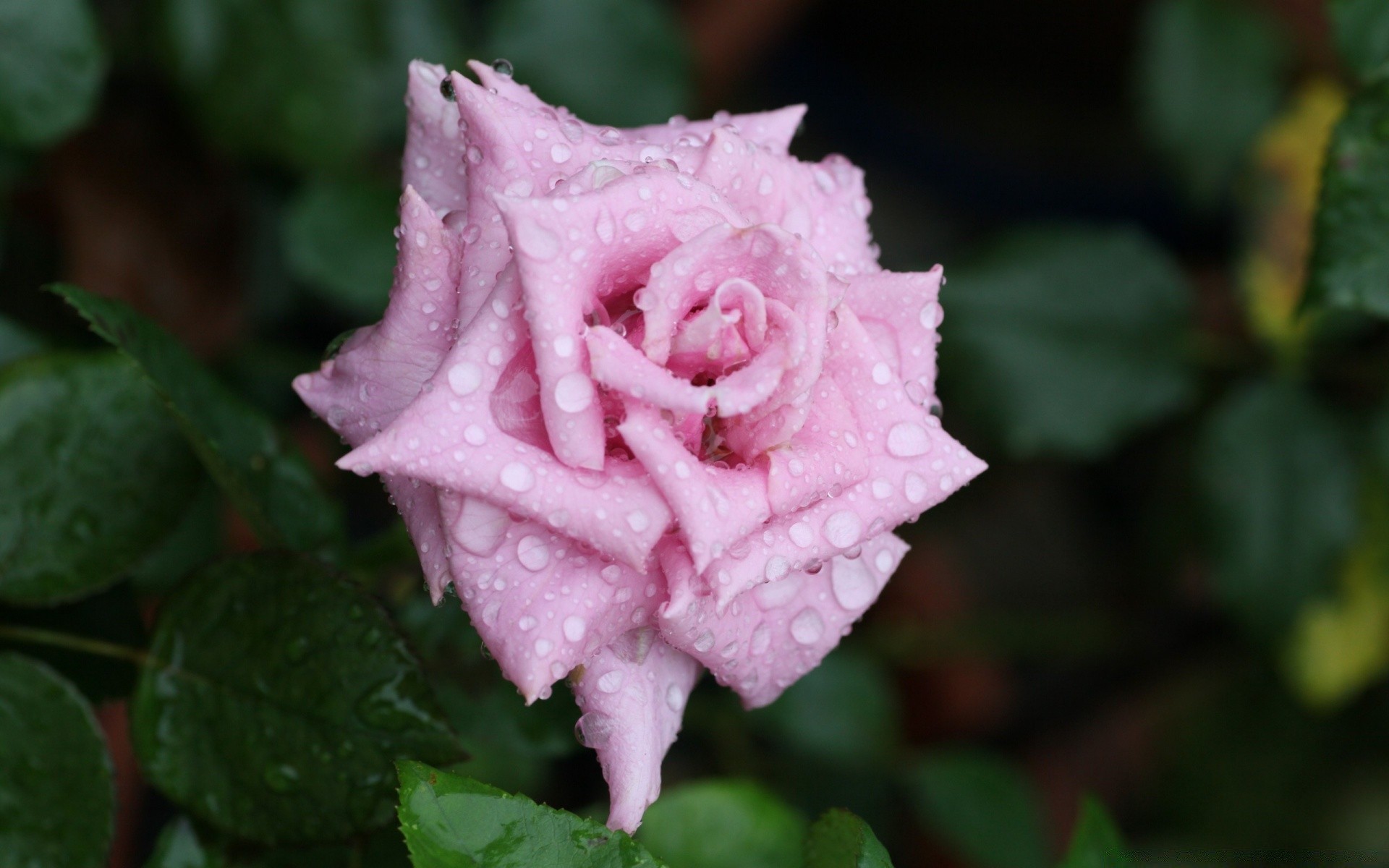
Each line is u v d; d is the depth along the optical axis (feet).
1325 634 2.40
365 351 1.48
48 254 1.89
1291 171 2.37
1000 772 2.05
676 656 1.50
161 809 2.10
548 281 1.42
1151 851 2.67
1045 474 2.95
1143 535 2.48
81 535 1.56
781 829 1.61
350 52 1.83
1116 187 3.07
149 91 1.91
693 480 1.42
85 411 1.56
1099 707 2.68
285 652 1.53
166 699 1.54
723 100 2.55
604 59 1.89
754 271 1.45
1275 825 2.70
